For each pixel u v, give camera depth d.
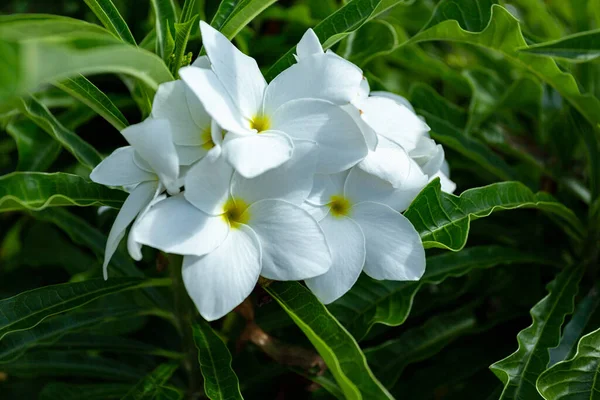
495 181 0.75
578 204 0.73
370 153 0.55
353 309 0.63
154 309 0.67
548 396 0.57
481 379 0.68
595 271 0.69
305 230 0.53
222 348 0.60
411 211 0.57
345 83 0.55
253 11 0.58
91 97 0.58
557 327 0.62
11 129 0.70
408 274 0.55
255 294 0.64
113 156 0.55
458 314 0.68
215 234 0.53
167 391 0.62
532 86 0.74
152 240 0.52
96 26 0.52
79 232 0.71
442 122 0.71
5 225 0.91
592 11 0.72
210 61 0.54
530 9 0.81
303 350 0.63
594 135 0.67
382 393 0.54
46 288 0.61
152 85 0.54
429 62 0.77
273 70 0.60
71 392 0.68
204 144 0.54
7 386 0.77
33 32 0.50
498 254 0.67
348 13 0.61
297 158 0.54
